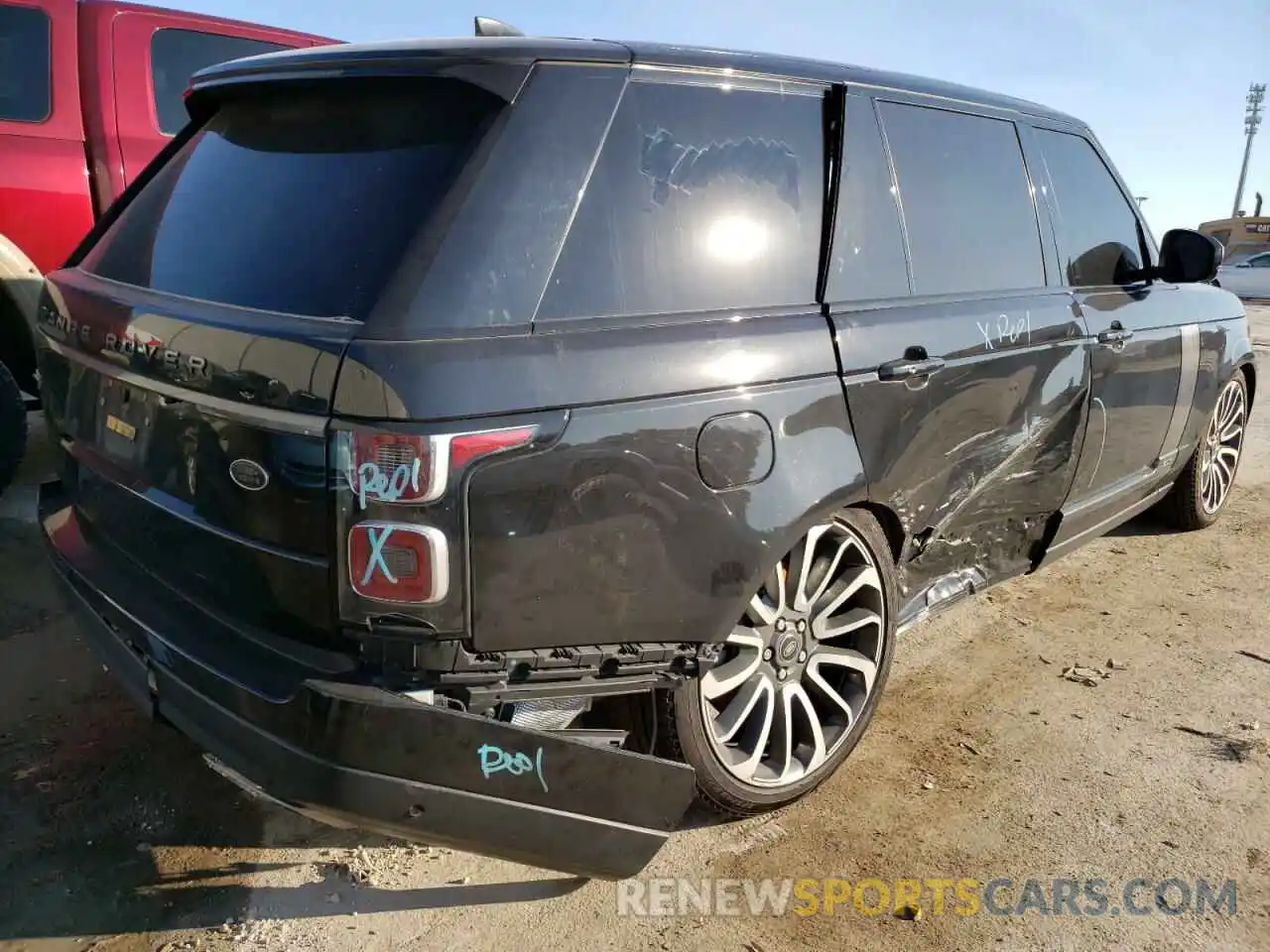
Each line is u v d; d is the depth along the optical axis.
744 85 2.51
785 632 2.65
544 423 1.94
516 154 2.06
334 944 2.30
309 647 2.02
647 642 2.20
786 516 2.35
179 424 2.16
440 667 1.94
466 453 1.85
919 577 3.20
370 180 2.14
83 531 2.70
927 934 2.39
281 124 2.45
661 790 2.22
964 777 3.01
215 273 2.27
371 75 2.21
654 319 2.22
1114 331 3.71
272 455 1.94
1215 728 3.32
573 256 2.11
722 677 2.53
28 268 4.47
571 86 2.16
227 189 2.45
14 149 4.69
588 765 2.09
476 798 1.97
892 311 2.76
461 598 1.90
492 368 1.91
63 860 2.54
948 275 3.05
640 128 2.27
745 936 2.37
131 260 2.59
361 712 1.84
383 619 1.89
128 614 2.28
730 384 2.26
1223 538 5.21
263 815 2.76
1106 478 3.97
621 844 2.19
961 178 3.18
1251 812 2.87
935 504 2.96
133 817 2.72
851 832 2.75
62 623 3.79
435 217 1.99
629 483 2.07
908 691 3.53
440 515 1.85
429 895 2.48
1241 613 4.27
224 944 2.29
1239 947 2.37
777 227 2.53
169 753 3.02
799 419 2.40
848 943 2.35
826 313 2.59
